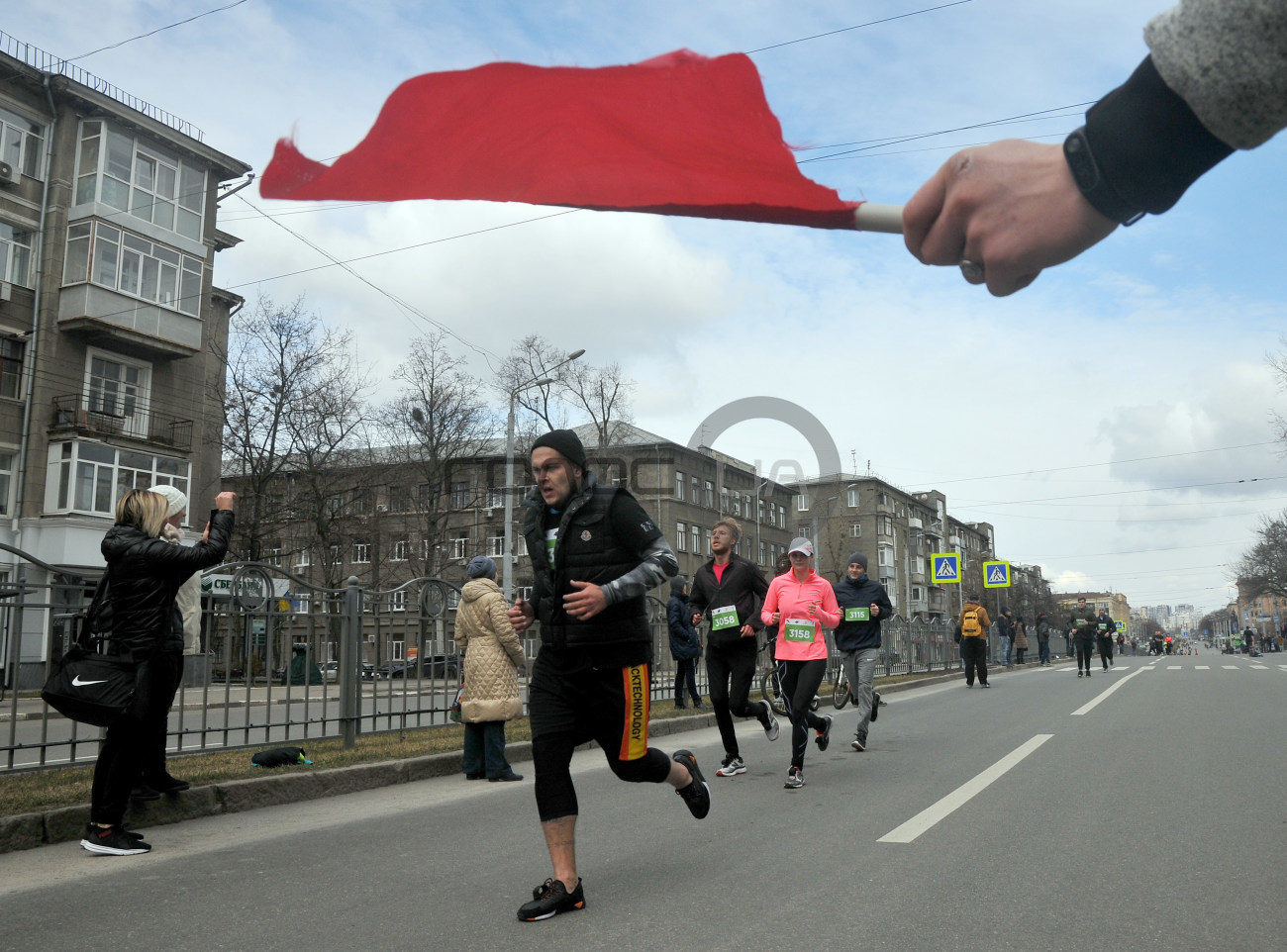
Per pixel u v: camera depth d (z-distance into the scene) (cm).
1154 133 92
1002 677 2642
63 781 702
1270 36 88
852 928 392
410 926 407
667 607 1469
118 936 398
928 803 671
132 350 2966
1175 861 497
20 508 2725
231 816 677
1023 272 100
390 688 1000
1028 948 366
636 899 442
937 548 10244
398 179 91
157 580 555
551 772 431
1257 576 7544
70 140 2827
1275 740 957
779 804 686
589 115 93
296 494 3431
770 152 94
